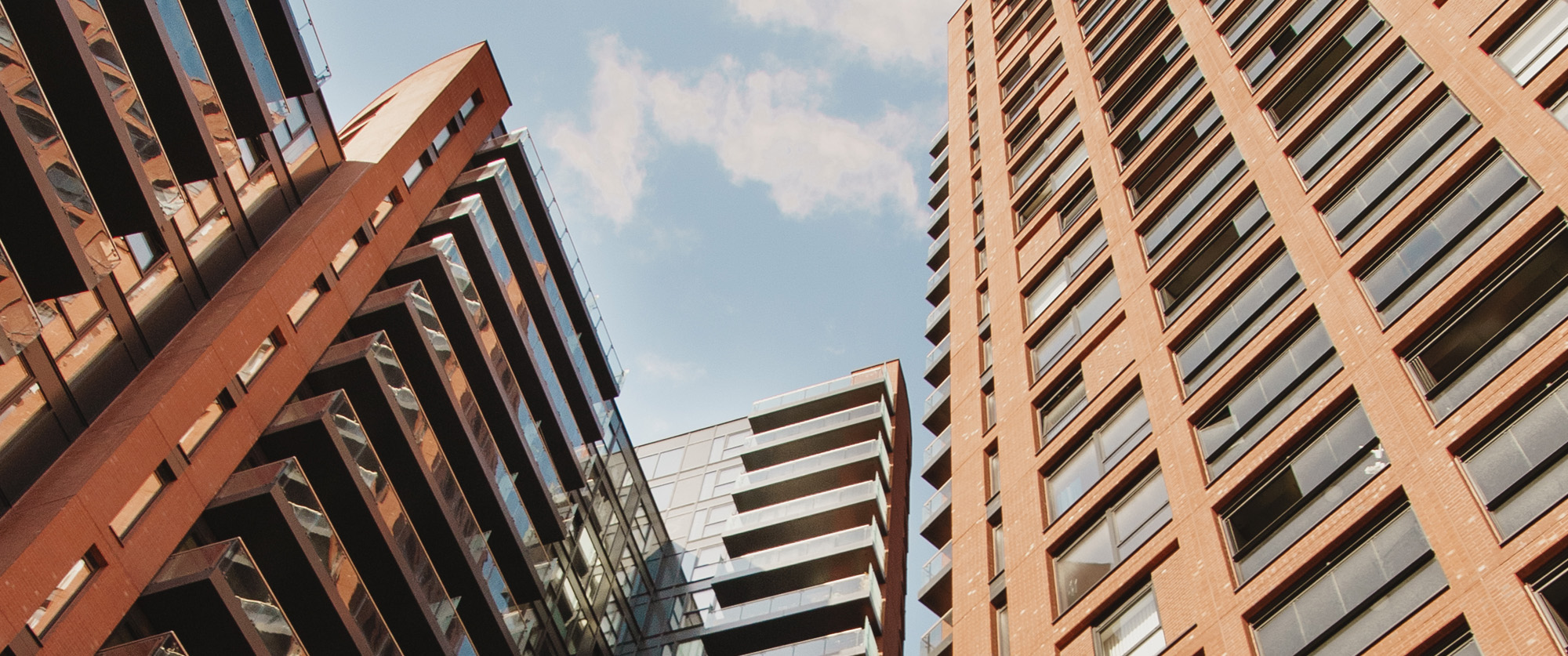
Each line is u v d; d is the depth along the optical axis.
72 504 17.88
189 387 21.05
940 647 24.75
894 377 53.78
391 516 24.19
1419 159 19.50
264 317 23.84
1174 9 33.44
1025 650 18.81
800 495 45.97
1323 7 26.34
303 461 23.14
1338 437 16.55
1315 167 21.97
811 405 51.84
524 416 32.53
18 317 17.55
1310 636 14.47
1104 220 27.59
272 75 27.78
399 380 26.36
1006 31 47.66
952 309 32.38
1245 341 19.92
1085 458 21.67
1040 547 20.53
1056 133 34.84
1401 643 13.16
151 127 22.20
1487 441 14.35
